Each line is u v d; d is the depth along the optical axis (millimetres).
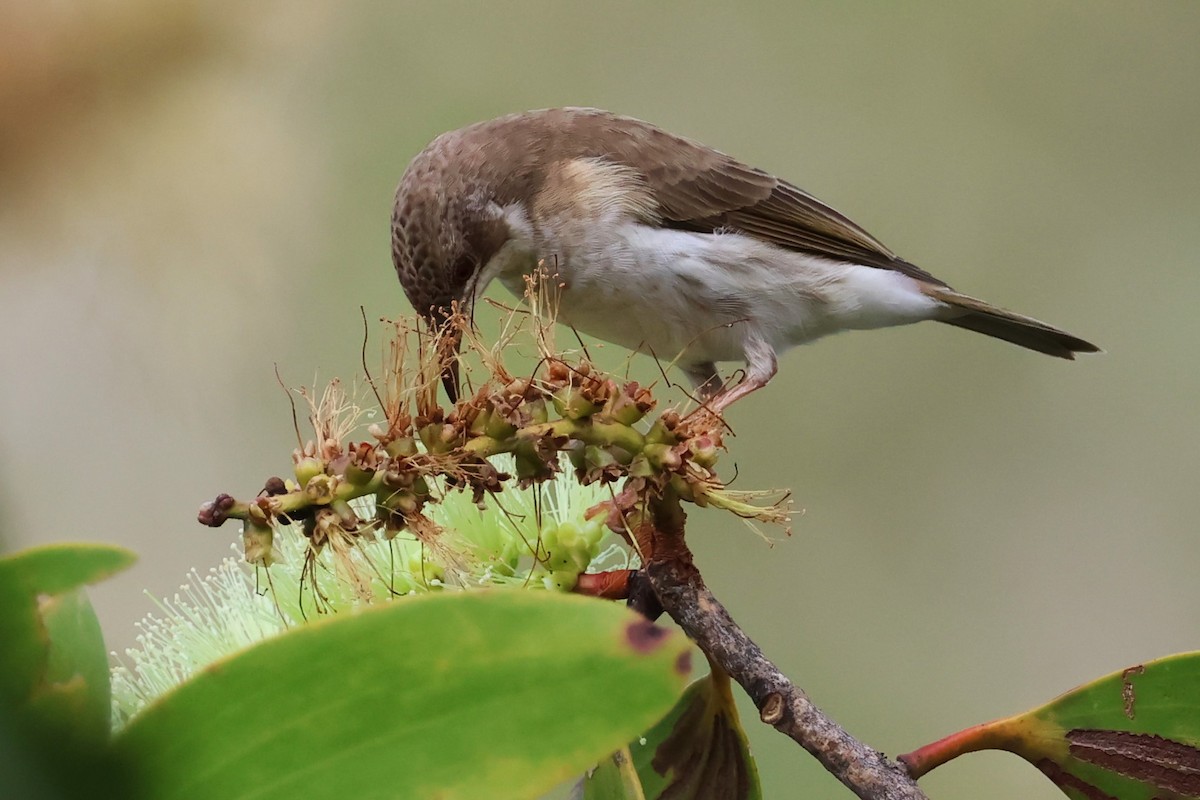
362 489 4176
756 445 12664
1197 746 4566
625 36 13422
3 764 2721
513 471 5207
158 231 9711
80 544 2805
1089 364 13203
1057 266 13578
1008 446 12867
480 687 2781
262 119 10172
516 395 4348
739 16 13602
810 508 12359
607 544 5422
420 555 4934
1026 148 13828
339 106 11672
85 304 9969
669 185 9883
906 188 13703
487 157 9773
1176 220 13594
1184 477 12805
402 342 4457
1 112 8586
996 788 11180
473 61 12555
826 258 10227
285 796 2779
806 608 11922
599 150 9930
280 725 2799
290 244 10695
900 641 11922
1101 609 12352
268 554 4066
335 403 4328
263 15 10000
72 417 10453
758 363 10016
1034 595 12594
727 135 13562
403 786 2762
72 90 8836
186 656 4613
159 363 10484
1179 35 14016
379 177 11445
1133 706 4613
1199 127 13727
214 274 10289
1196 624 12430
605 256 9773
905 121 13781
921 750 4656
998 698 11758
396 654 2789
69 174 9047
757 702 4363
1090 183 13867
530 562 5098
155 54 9148
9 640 2783
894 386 12969
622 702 2740
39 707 2779
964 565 12445
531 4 12859
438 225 9688
